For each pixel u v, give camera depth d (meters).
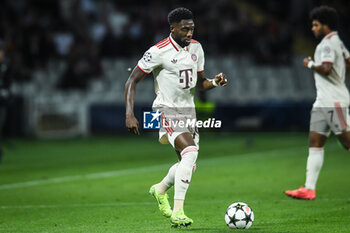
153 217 21.91
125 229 19.67
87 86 66.81
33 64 65.88
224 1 78.75
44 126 61.12
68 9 70.25
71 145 54.16
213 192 28.30
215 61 74.62
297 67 79.88
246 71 75.44
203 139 59.53
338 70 24.31
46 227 20.28
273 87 75.44
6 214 22.95
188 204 24.94
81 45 67.19
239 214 19.14
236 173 35.53
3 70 40.50
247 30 76.06
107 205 24.83
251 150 49.19
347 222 20.41
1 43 40.41
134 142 56.59
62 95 65.19
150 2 75.94
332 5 81.06
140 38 69.88
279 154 45.94
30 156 45.84
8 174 36.03
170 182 19.77
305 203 24.61
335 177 33.03
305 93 75.31
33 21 65.94
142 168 38.38
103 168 38.53
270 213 22.44
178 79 19.33
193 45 19.75
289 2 90.38
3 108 41.09
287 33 77.62
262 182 31.58
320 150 25.06
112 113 64.12
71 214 22.83
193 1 76.56
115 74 70.75
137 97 67.50
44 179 33.62
